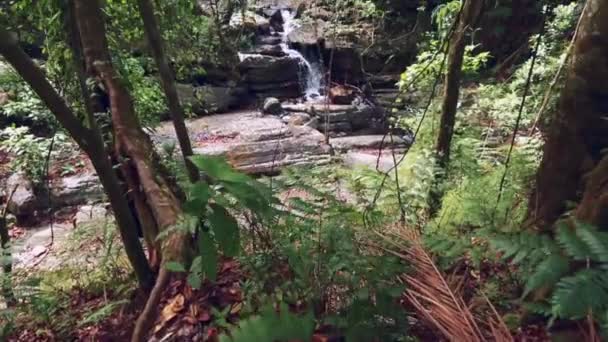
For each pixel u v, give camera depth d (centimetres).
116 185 218
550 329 150
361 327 144
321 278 163
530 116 435
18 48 175
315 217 205
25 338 218
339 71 965
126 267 285
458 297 154
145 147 248
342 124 854
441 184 295
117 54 330
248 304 168
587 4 190
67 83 281
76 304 249
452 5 407
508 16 727
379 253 182
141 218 245
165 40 385
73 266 305
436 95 472
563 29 502
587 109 184
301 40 1004
